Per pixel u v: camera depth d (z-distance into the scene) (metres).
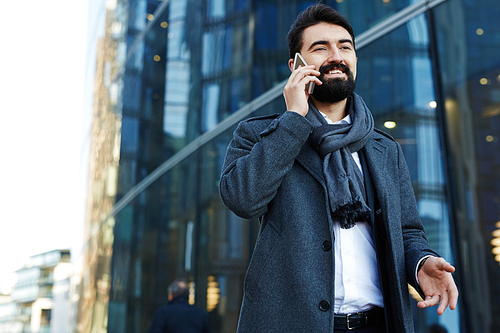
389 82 3.30
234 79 5.30
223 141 5.33
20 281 45.06
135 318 7.47
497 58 2.63
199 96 6.12
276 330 1.29
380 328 1.37
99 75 12.99
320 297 1.29
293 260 1.33
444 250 2.76
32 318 41.06
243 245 4.66
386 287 1.36
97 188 11.71
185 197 6.16
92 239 11.70
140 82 8.73
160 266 6.66
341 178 1.38
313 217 1.38
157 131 7.45
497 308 2.44
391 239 1.37
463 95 2.78
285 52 4.46
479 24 2.73
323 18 1.60
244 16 5.25
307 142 1.50
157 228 6.93
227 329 4.71
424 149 2.97
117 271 8.81
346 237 1.40
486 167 2.61
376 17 3.51
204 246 5.44
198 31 6.45
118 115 9.98
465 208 2.69
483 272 2.54
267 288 1.34
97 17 14.70
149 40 8.57
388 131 3.27
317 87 1.53
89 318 10.94
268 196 1.38
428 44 3.03
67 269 38.19
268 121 1.62
